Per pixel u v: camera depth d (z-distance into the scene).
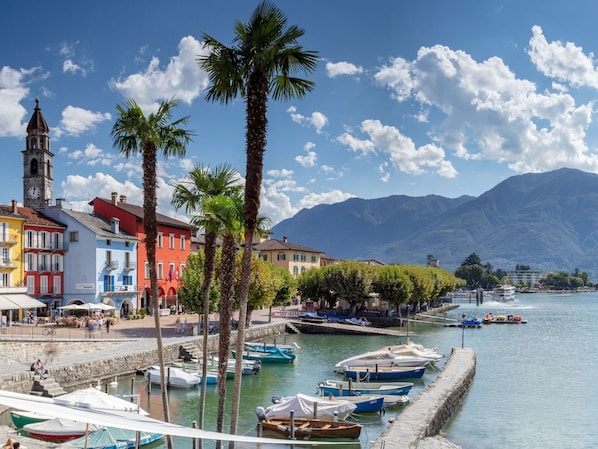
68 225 75.88
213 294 60.62
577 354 64.44
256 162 17.50
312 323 85.88
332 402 32.81
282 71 17.73
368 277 96.56
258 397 40.59
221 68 17.38
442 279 137.38
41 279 72.12
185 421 33.59
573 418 36.28
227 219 20.16
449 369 47.47
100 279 75.50
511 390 44.56
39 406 15.40
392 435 28.38
